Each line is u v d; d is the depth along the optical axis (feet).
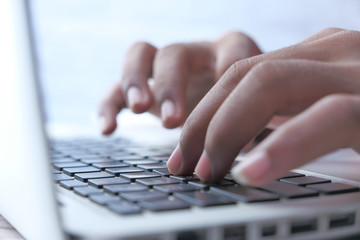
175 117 2.39
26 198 1.08
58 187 1.34
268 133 1.78
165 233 0.80
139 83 2.80
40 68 1.09
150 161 1.84
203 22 5.92
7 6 1.31
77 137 3.20
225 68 2.87
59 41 5.42
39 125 1.00
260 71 1.27
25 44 1.10
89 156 2.06
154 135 3.25
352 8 5.95
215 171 1.27
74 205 1.02
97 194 1.13
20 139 1.14
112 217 0.87
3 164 1.34
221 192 1.11
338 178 1.36
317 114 1.06
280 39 5.99
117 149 2.41
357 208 0.99
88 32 5.55
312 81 1.28
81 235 0.78
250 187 1.20
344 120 1.07
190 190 1.16
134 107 2.64
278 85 1.25
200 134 1.41
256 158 0.99
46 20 5.36
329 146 1.07
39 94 1.05
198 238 0.83
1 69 1.39
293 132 1.03
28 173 1.06
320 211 0.94
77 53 5.51
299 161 1.03
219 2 5.91
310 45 1.61
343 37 1.60
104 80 5.61
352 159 2.08
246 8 5.96
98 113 3.22
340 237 0.96
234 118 1.24
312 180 1.29
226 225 0.85
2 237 1.14
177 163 1.43
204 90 3.19
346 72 1.32
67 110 5.45
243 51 2.99
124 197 1.06
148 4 5.74
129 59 2.98
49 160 0.94
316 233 0.94
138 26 5.73
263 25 6.01
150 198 1.04
